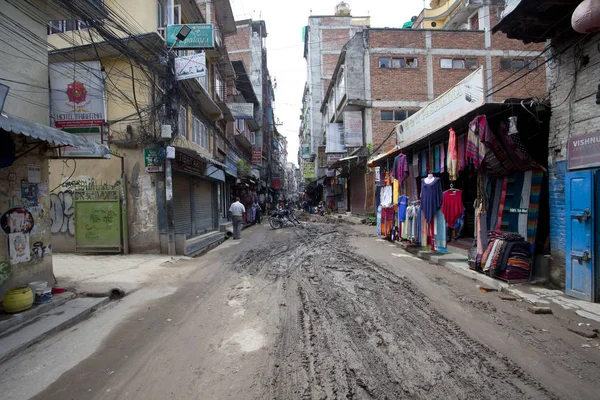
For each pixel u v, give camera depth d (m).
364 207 21.62
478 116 6.12
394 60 21.14
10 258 5.10
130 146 9.68
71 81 7.62
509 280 5.68
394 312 4.62
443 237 8.01
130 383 3.10
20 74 5.42
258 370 3.22
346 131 20.73
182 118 11.61
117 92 9.52
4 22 5.13
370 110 20.73
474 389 2.81
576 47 5.28
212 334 4.15
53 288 5.87
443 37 21.33
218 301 5.48
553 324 4.15
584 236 4.95
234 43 32.78
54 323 4.49
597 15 3.88
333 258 8.75
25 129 4.20
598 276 4.85
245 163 24.22
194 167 11.85
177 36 9.13
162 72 8.82
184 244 9.66
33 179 5.62
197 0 15.53
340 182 29.20
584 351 3.46
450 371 3.10
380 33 21.14
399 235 10.74
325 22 37.75
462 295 5.36
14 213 5.18
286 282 6.49
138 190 9.72
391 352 3.48
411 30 21.20
